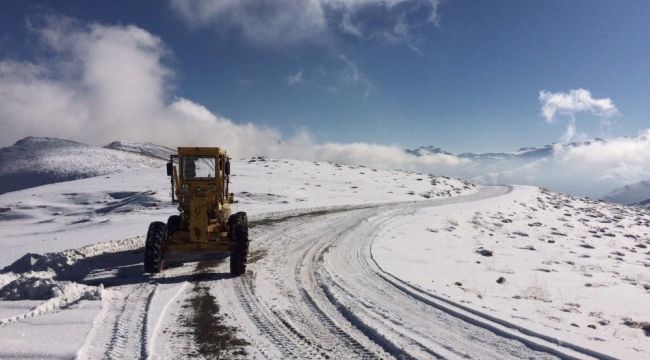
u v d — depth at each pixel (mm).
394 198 38656
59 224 24812
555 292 11234
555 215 38250
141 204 28016
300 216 22750
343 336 6414
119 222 21016
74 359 5020
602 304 10133
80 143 163125
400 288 9203
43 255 10883
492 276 12648
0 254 13578
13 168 131500
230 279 9664
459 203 36812
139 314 7020
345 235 17141
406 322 6980
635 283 13578
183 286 8883
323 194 36156
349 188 41281
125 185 36938
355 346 6035
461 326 6828
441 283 10281
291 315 7344
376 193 40406
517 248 20531
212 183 10688
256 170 47469
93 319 6504
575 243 24172
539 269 14992
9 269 10617
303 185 39594
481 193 51469
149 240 9859
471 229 25000
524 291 10508
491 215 31922
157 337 6121
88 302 7363
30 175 124000
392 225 21328
